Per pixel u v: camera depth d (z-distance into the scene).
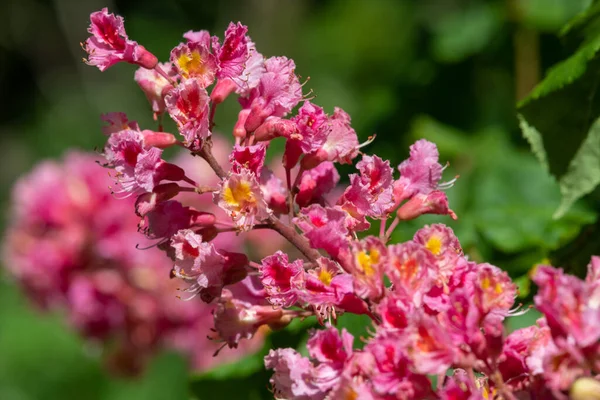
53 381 2.27
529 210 0.93
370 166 0.70
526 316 0.83
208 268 0.70
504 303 0.67
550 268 0.64
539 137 0.80
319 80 3.35
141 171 0.70
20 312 2.40
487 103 1.26
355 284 0.68
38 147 3.91
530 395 0.67
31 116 4.15
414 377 0.66
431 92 1.26
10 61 4.18
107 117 0.72
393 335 0.66
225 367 0.88
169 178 0.71
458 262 0.69
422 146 0.72
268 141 0.72
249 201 0.69
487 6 1.24
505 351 0.68
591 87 0.78
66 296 1.26
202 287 0.71
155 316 1.25
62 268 1.24
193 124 0.69
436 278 0.68
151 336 1.26
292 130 0.70
